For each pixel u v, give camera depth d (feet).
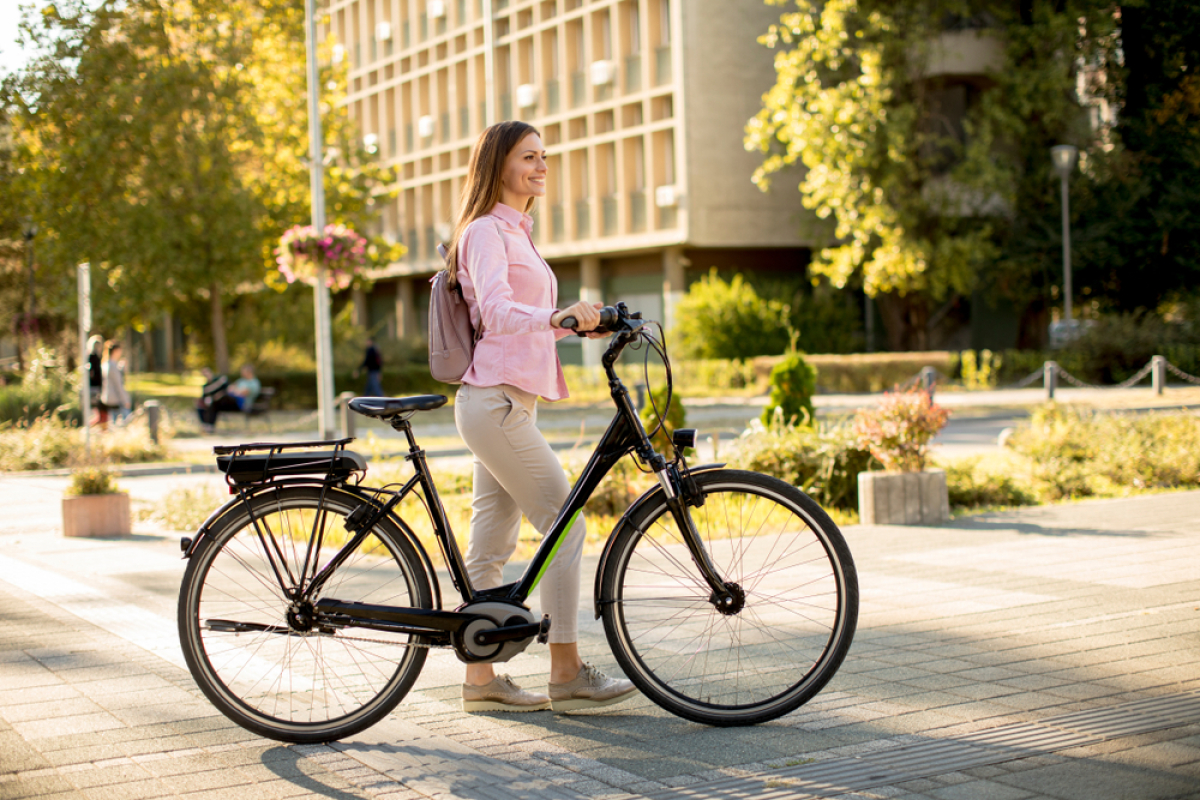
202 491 35.42
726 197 118.73
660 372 101.81
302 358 109.50
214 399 74.08
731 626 12.48
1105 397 75.72
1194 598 17.61
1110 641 15.14
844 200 98.22
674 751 11.42
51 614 18.78
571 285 135.03
